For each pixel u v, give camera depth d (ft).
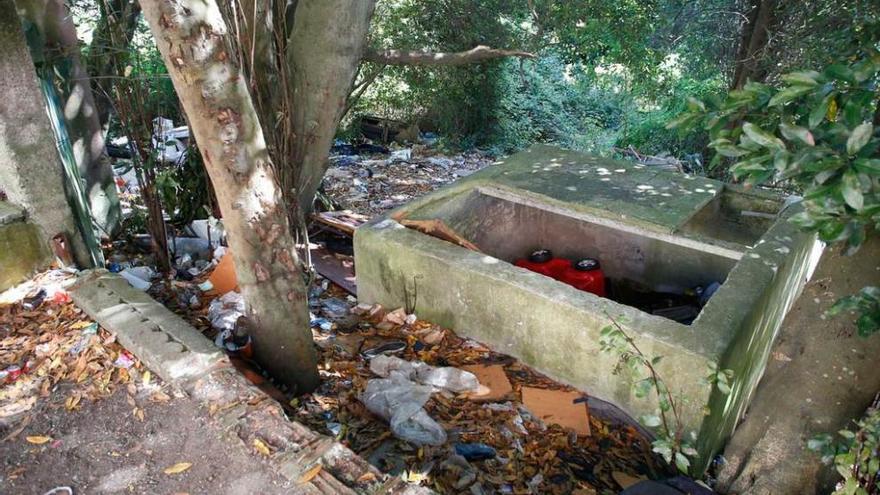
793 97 5.84
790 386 9.06
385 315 14.20
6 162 12.76
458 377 11.69
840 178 5.58
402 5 33.35
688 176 15.61
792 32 25.21
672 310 15.17
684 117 7.01
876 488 7.82
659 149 36.45
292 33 16.25
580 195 14.40
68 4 19.76
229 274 14.94
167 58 8.33
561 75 41.96
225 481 8.58
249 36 14.83
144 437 9.36
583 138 37.99
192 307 14.12
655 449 9.01
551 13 32.99
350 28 15.97
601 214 13.73
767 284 11.32
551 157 16.97
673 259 16.89
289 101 16.05
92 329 11.64
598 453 10.50
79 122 16.14
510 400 11.49
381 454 10.16
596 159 16.69
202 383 10.18
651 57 32.12
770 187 21.17
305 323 11.02
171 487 8.55
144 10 8.08
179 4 7.93
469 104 35.78
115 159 24.26
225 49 8.53
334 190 25.20
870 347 8.16
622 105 40.86
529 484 9.82
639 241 17.29
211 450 9.07
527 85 39.22
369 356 12.81
